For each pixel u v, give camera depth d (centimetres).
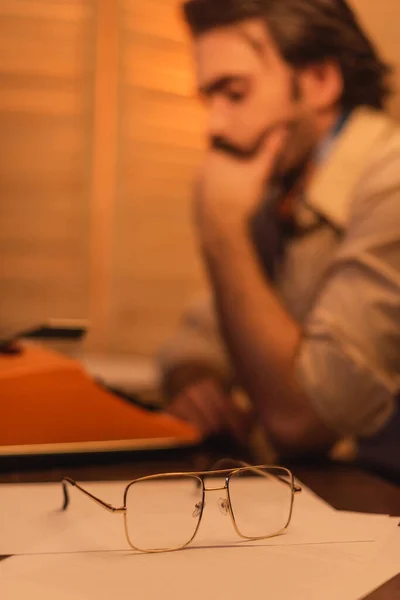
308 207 94
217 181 100
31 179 103
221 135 99
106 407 70
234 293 98
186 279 102
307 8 94
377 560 45
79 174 104
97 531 50
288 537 49
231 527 51
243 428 97
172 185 102
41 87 102
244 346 97
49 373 68
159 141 102
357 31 94
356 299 89
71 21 101
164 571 42
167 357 102
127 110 102
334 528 51
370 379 88
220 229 99
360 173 91
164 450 73
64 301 104
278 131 96
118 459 71
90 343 104
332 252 92
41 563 43
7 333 80
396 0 93
